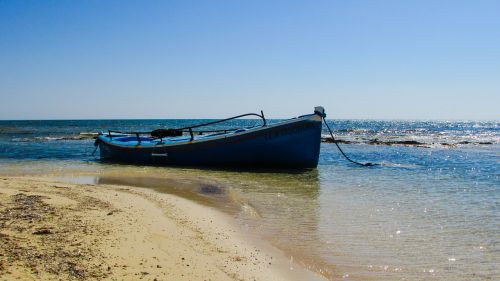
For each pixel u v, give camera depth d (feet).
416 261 21.33
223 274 18.47
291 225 28.02
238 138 63.16
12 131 225.35
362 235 25.80
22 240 20.42
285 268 19.88
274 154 63.00
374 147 118.83
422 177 55.01
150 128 302.45
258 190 42.93
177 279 17.30
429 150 109.19
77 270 17.07
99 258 18.86
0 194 33.53
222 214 30.99
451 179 53.11
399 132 243.40
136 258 19.44
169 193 40.24
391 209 33.68
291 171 61.31
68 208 29.12
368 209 33.65
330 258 21.52
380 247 23.49
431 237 25.59
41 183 43.21
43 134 189.26
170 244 22.35
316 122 62.59
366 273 19.54
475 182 50.37
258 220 29.27
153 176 53.62
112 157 76.18
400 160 81.10
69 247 19.99
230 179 51.49
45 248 19.48
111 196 36.24
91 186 42.60
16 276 15.66
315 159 64.49
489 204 36.11
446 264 20.94
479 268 20.44
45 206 29.19
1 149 99.86
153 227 25.66
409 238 25.29
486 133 241.14
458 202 37.11
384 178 53.62
